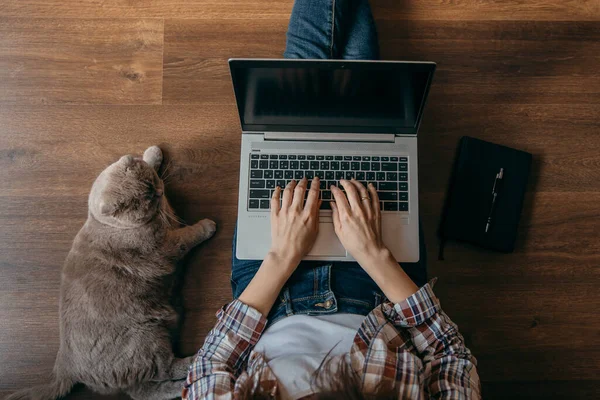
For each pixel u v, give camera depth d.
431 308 0.75
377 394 0.54
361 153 0.98
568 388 1.15
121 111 1.24
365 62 0.82
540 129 1.24
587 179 1.22
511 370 1.16
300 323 0.76
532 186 1.21
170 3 1.27
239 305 0.77
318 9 1.05
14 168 1.22
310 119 0.96
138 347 1.07
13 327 1.17
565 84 1.25
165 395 1.10
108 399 1.14
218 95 1.25
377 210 0.91
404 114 0.94
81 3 1.27
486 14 1.27
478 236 1.17
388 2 1.27
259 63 0.83
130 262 1.10
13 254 1.20
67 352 1.08
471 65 1.26
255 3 1.27
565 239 1.20
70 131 1.24
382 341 0.66
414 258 0.95
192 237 1.15
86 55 1.26
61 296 1.09
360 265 0.87
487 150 1.19
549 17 1.27
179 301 1.17
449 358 0.71
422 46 1.27
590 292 1.18
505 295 1.18
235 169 1.23
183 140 1.24
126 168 1.03
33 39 1.26
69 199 1.22
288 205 0.90
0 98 1.25
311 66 0.83
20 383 1.16
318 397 0.52
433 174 1.22
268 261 0.84
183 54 1.26
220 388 0.65
